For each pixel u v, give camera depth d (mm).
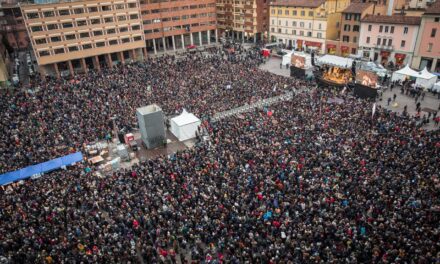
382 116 44844
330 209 27688
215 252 25766
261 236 26141
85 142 44531
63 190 33000
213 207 28609
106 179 35219
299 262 23078
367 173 31953
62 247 25547
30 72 84250
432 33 67438
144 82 64438
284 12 100250
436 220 25531
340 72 64312
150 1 101062
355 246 23781
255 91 58500
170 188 32062
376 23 76312
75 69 89375
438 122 45906
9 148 41812
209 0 111375
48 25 79312
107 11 85875
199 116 50750
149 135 45312
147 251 25297
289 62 78688
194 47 108000
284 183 31078
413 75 58688
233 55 85500
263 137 41000
